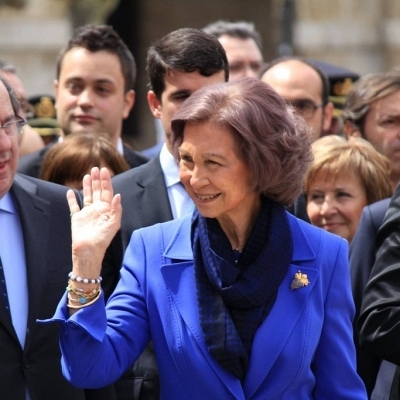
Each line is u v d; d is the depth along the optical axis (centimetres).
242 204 864
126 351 857
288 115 849
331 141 1316
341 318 884
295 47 3981
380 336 961
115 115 1552
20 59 3562
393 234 993
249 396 846
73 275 830
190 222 898
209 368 845
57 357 967
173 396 865
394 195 1020
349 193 1284
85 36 1552
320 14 4041
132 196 1166
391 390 1027
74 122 1539
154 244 895
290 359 849
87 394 1005
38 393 950
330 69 1888
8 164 934
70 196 866
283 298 862
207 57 1186
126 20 4012
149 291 877
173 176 1179
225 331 839
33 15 3566
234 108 825
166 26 4012
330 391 876
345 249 901
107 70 1536
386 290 973
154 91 1219
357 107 1424
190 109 829
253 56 1819
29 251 970
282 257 859
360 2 4084
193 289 866
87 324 821
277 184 852
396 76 1409
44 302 965
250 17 3844
